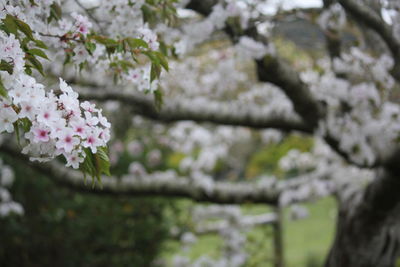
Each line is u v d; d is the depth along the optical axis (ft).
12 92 3.28
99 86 11.79
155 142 20.25
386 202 10.03
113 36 5.62
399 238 11.00
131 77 5.54
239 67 14.98
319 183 12.62
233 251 17.03
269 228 20.22
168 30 6.81
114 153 17.46
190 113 11.23
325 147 16.84
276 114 10.91
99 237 16.34
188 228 17.71
